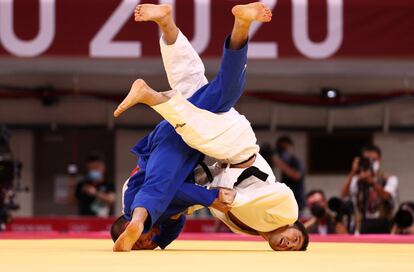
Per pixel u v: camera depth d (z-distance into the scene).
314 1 21.16
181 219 11.39
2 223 20.97
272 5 21.11
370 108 29.83
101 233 17.03
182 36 11.20
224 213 11.21
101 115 29.78
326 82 29.36
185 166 10.62
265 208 10.85
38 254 9.85
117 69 28.05
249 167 10.97
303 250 11.16
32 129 29.62
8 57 21.64
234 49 10.35
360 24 21.22
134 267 8.03
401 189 30.02
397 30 21.27
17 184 21.97
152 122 30.05
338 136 30.23
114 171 30.27
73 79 29.09
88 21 21.16
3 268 7.88
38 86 29.08
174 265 8.32
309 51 21.16
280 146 25.45
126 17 21.14
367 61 26.81
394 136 30.09
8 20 21.16
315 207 19.62
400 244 13.17
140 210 10.24
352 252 10.77
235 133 10.61
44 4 21.14
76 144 30.62
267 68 28.02
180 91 11.27
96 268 7.89
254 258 9.42
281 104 29.64
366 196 19.86
